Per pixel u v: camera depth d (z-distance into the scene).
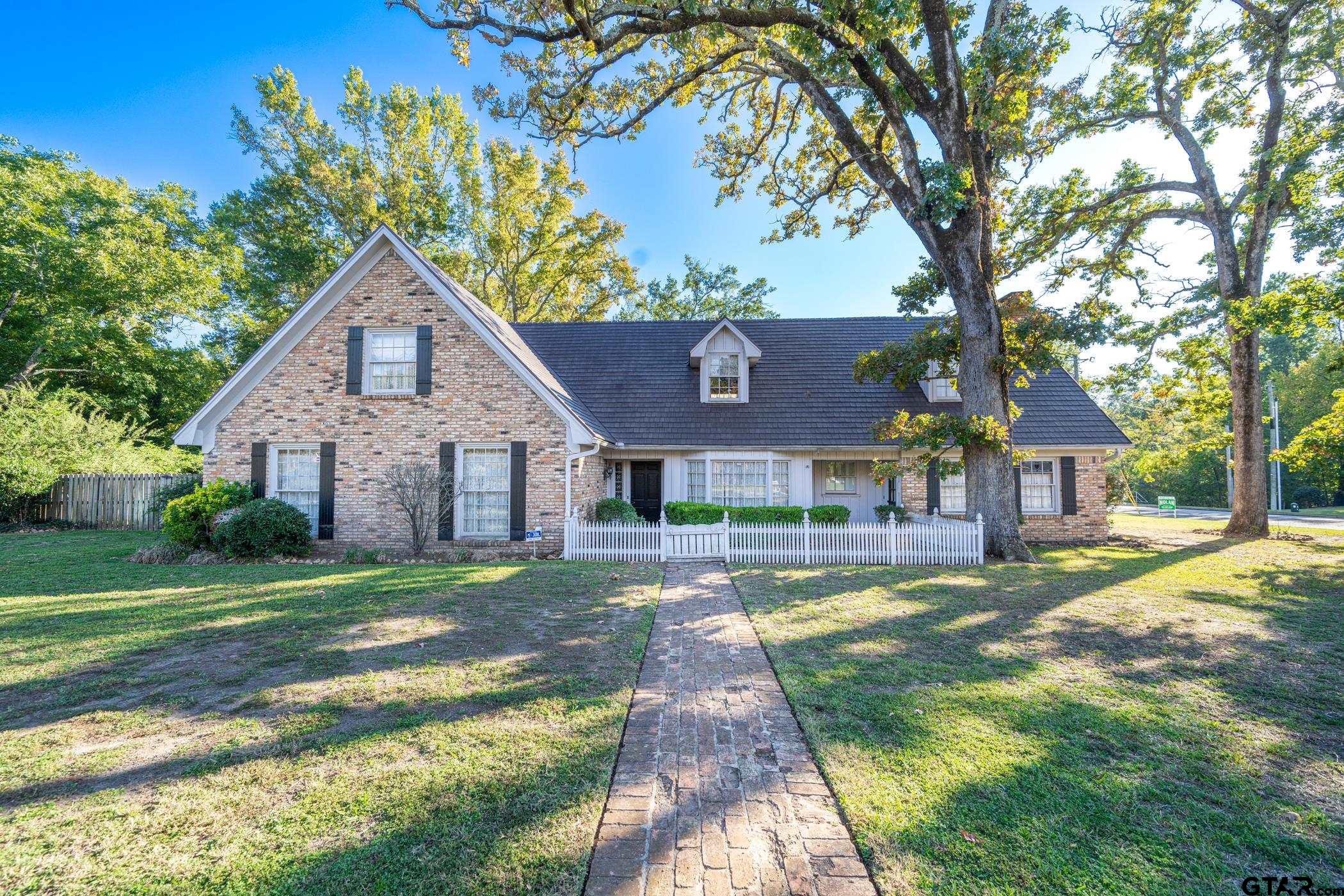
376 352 13.25
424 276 13.02
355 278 13.31
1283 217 16.78
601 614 7.18
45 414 18.89
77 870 2.57
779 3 11.45
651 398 17.06
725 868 2.57
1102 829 2.89
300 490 13.15
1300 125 14.42
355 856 2.64
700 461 16.03
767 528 11.95
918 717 4.19
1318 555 12.71
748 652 5.82
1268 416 38.03
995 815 2.98
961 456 15.95
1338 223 13.34
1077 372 19.27
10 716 4.20
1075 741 3.83
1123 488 20.31
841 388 17.28
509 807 3.02
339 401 13.08
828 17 11.17
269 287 28.05
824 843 2.76
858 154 13.22
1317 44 14.49
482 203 31.25
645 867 2.57
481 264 32.06
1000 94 12.03
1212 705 4.45
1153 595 8.45
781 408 16.64
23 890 2.45
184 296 25.67
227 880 2.50
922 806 3.05
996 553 12.25
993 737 3.87
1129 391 19.50
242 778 3.33
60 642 5.97
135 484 17.78
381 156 29.91
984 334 12.51
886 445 15.36
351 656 5.53
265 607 7.50
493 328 13.66
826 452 15.88
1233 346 17.44
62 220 23.20
